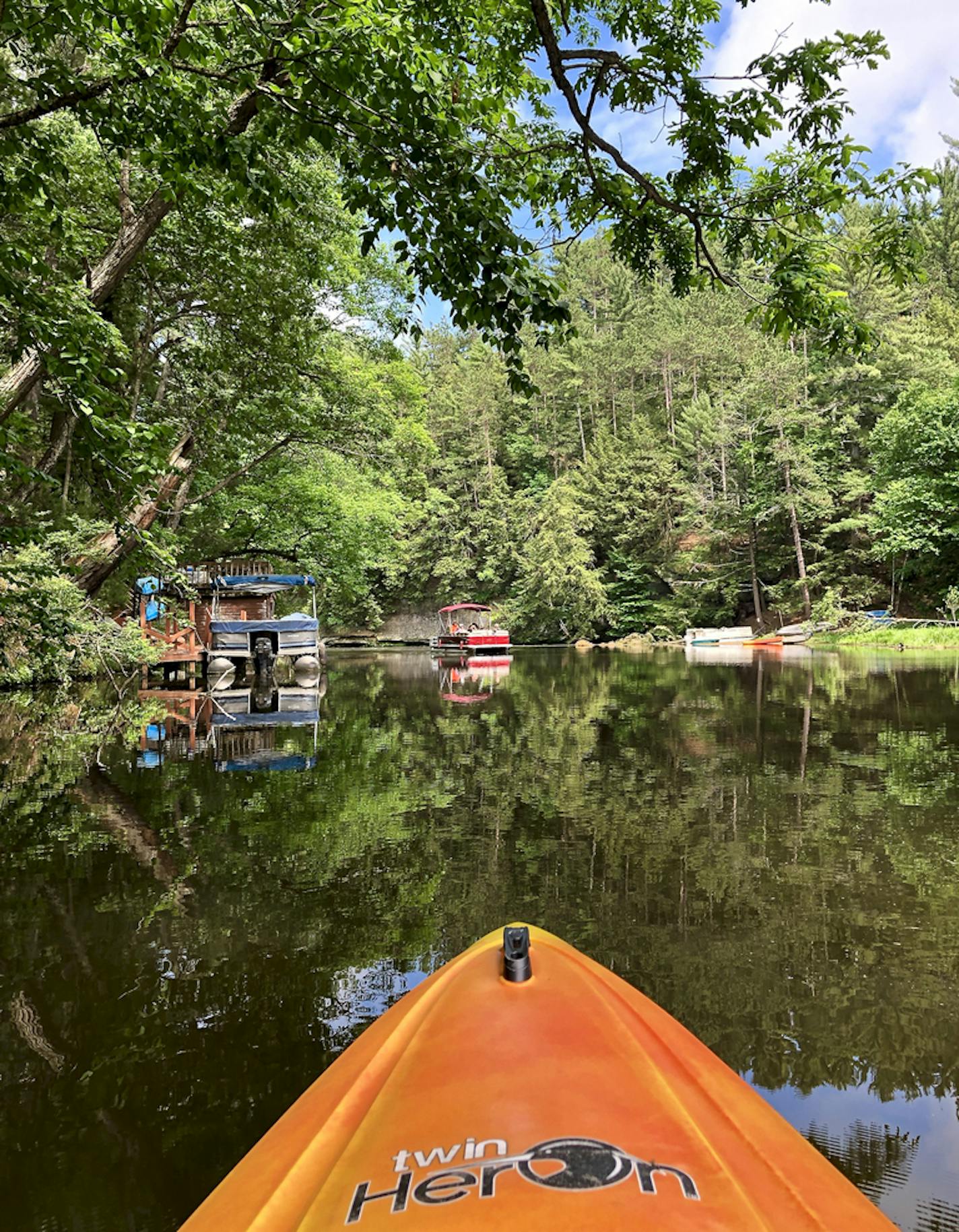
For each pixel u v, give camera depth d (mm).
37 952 3215
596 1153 1277
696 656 26188
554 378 49500
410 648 42562
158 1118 2117
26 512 10078
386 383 19188
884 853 4434
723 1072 1684
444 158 3373
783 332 4543
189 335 14336
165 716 11555
